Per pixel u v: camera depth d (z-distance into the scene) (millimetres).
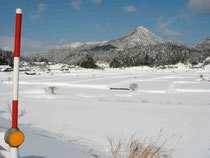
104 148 4324
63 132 5887
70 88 41875
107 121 7664
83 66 165250
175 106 11523
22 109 9828
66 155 2500
